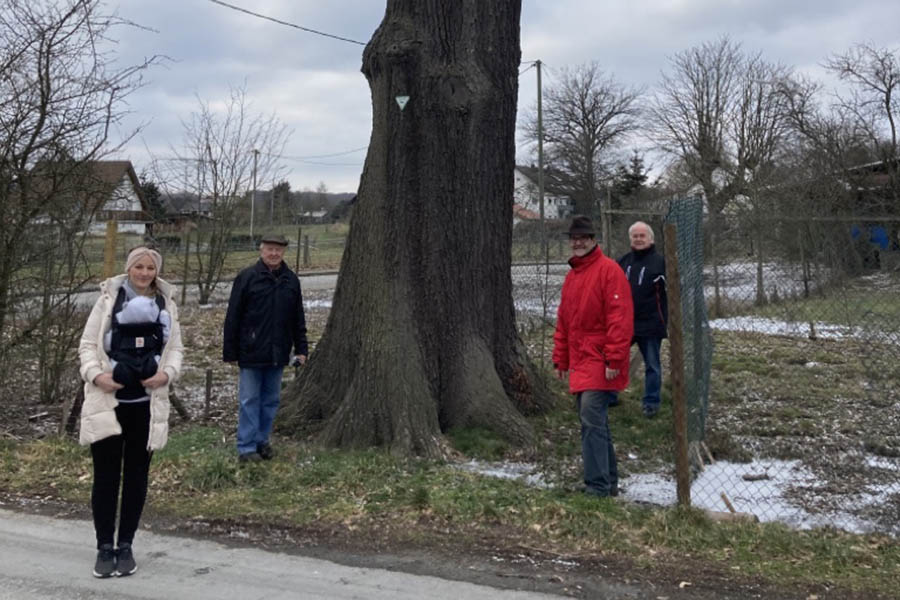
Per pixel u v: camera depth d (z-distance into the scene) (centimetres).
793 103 3862
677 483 489
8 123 677
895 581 391
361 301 675
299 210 4125
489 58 689
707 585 389
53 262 745
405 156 664
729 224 1197
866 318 916
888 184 2523
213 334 1283
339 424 645
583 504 491
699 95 4928
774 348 1076
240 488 538
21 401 788
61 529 468
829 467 586
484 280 703
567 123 5916
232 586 387
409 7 670
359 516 483
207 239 1814
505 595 378
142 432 403
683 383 482
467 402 665
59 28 675
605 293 507
